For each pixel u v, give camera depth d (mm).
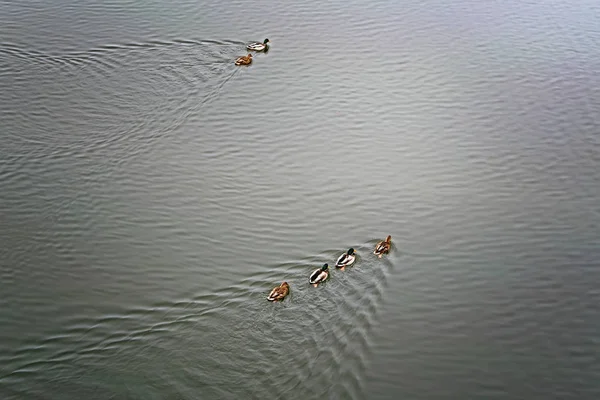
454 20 49719
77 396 22531
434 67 43969
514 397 23469
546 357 25141
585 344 25797
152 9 48344
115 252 29828
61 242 30266
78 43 44000
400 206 33156
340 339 24859
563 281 28859
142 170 34781
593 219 32625
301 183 34562
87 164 34938
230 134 37531
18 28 45438
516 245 30859
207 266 29062
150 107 39062
